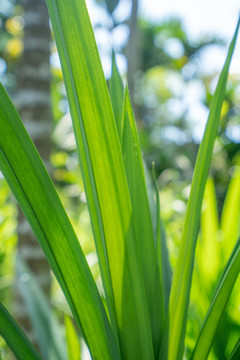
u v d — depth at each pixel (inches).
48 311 47.1
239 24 29.6
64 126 188.7
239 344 30.6
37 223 28.8
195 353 30.3
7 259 112.7
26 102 90.7
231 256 31.1
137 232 31.2
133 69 239.6
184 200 142.9
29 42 92.0
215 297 30.0
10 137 27.7
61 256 28.8
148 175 43.5
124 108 32.6
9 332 29.6
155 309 30.9
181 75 555.8
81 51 27.8
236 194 60.6
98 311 29.1
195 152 407.5
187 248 30.5
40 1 92.8
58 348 43.9
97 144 28.2
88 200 29.8
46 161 91.1
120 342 29.8
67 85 28.7
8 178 28.6
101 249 30.0
